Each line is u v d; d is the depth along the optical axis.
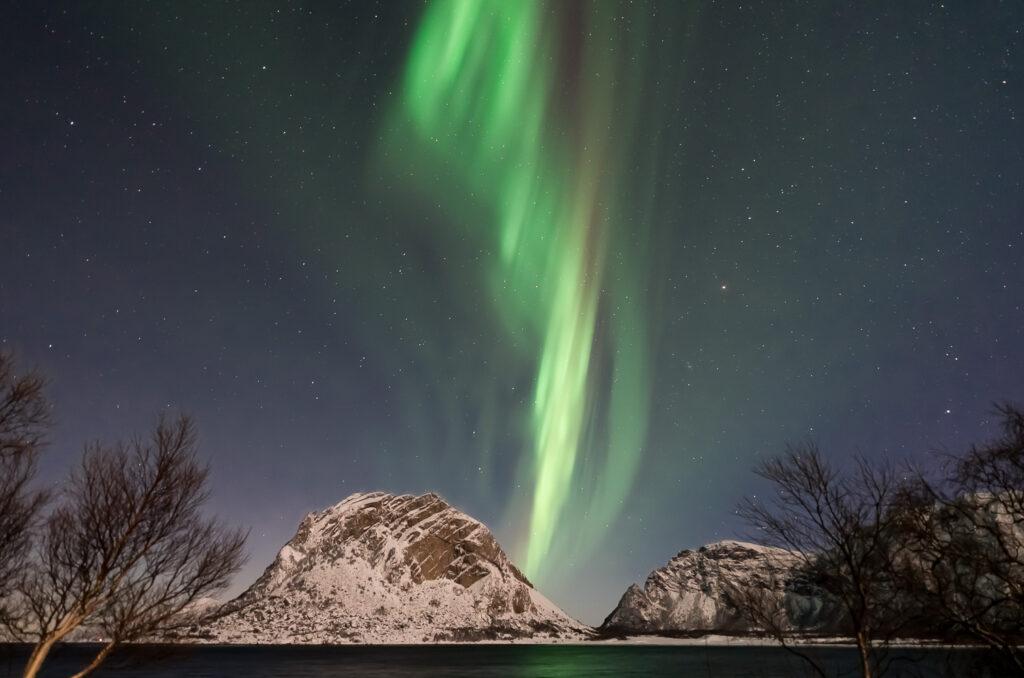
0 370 18.47
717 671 119.00
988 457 17.80
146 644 18.45
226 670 137.12
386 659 185.75
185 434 20.22
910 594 17.33
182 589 19.02
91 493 18.80
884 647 18.05
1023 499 16.73
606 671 134.50
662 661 177.38
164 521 19.39
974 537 17.12
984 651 16.92
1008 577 16.09
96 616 18.12
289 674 124.62
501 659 189.00
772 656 138.00
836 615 19.06
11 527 17.77
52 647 18.30
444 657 197.62
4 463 18.14
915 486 18.33
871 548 18.22
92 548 18.41
